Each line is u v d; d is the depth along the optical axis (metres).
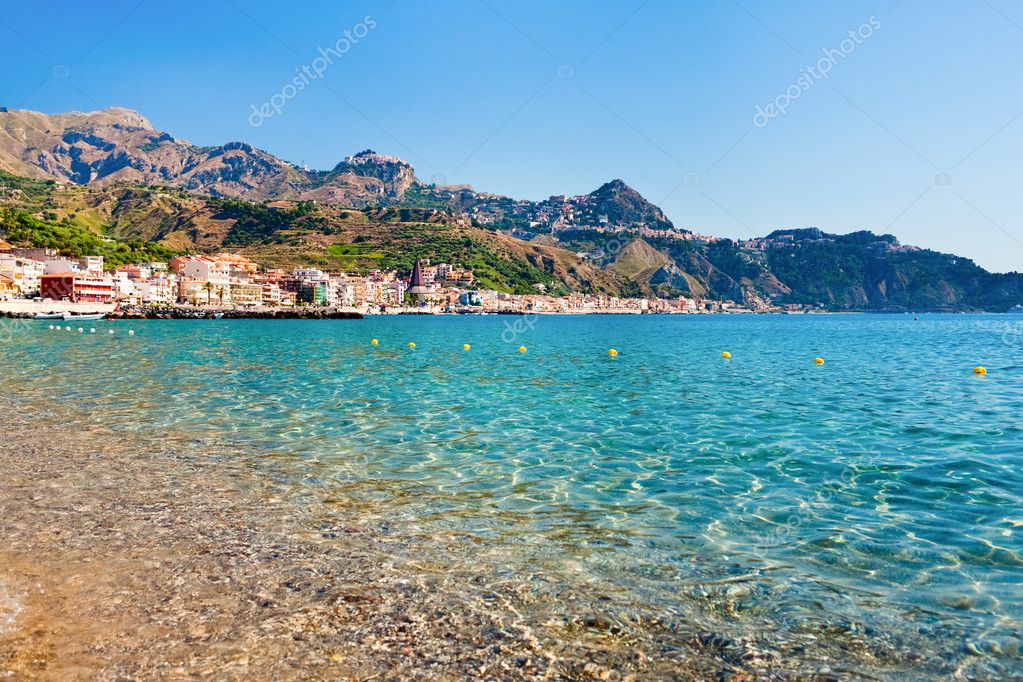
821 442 19.59
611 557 10.54
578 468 16.48
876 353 62.72
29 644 7.73
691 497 13.94
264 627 8.19
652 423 22.89
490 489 14.57
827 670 7.30
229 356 51.75
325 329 121.31
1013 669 7.29
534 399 28.78
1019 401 28.25
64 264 174.88
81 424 21.48
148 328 109.50
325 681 7.02
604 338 96.50
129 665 7.29
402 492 14.29
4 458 16.81
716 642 7.89
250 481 15.03
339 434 20.56
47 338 74.88
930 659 7.51
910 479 15.34
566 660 7.48
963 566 10.13
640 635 8.05
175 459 16.98
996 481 15.10
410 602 8.89
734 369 44.38
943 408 26.27
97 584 9.39
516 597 9.06
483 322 187.25
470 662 7.42
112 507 12.96
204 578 9.62
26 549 10.70
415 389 32.03
